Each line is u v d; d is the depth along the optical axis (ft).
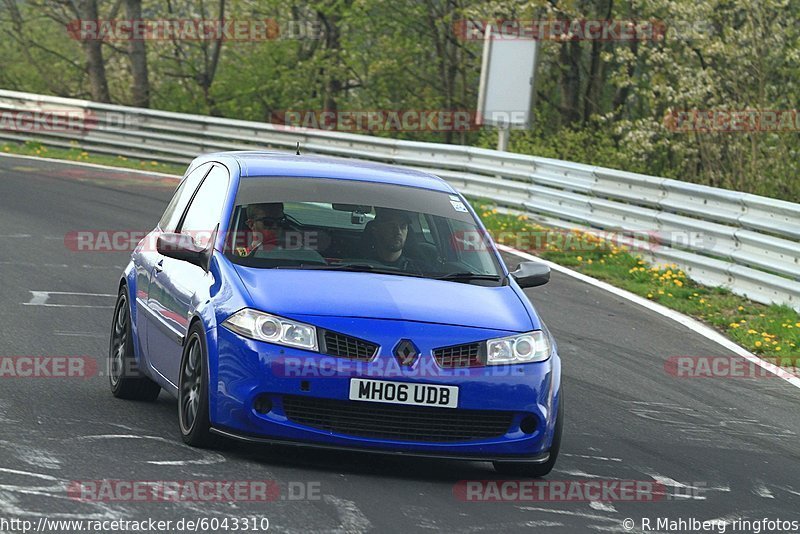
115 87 494.18
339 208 86.33
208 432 75.66
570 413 103.09
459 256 85.71
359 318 74.13
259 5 433.89
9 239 178.40
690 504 76.13
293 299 74.95
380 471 76.43
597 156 299.58
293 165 91.15
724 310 159.94
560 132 308.60
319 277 78.69
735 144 277.64
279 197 85.87
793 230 159.22
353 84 441.27
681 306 160.76
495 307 79.36
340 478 72.33
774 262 162.09
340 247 82.94
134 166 292.81
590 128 311.88
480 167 240.73
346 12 400.26
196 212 91.30
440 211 89.45
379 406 72.59
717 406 112.37
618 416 103.81
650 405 109.70
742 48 280.31
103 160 300.61
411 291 78.48
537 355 76.69
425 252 84.74
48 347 111.34
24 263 160.35
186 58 456.45
